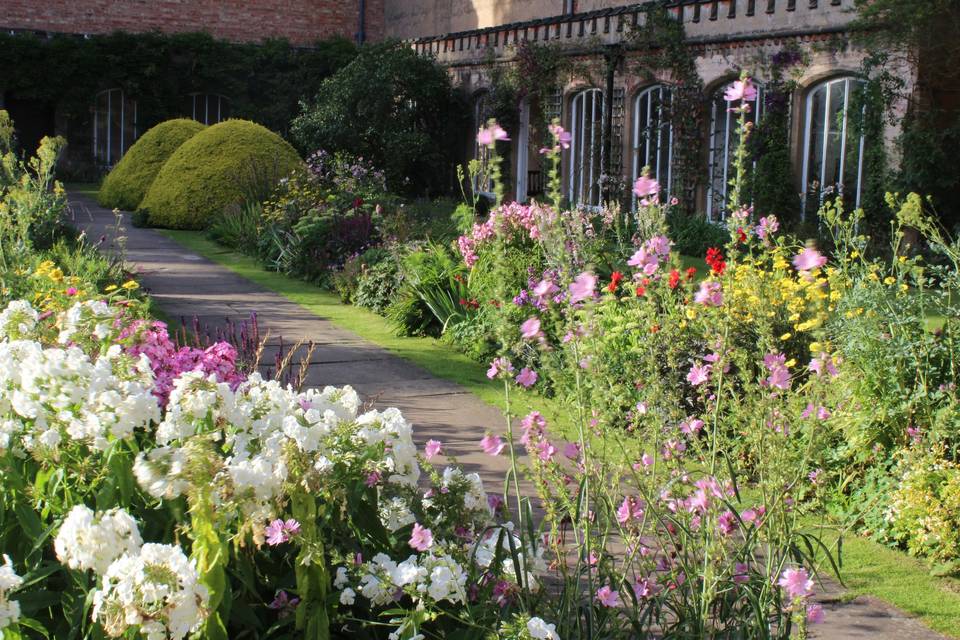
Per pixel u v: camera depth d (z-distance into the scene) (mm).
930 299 5387
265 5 32438
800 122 16109
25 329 3494
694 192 18000
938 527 4234
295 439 2588
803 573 2518
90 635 2287
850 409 4777
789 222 15945
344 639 2762
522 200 23219
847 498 4809
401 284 9828
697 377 3006
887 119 14414
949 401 4871
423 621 2584
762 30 16516
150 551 2109
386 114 24344
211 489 2352
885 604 3885
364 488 2781
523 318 6840
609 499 2709
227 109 30297
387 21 34219
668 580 2723
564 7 25703
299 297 11273
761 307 3209
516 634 2359
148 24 30969
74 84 28266
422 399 6984
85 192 24953
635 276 4629
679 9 18203
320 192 15133
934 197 13977
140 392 2693
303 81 29969
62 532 2170
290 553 2777
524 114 23031
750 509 2805
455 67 25375
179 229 17844
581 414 2646
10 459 2668
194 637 2246
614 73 19812
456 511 2924
